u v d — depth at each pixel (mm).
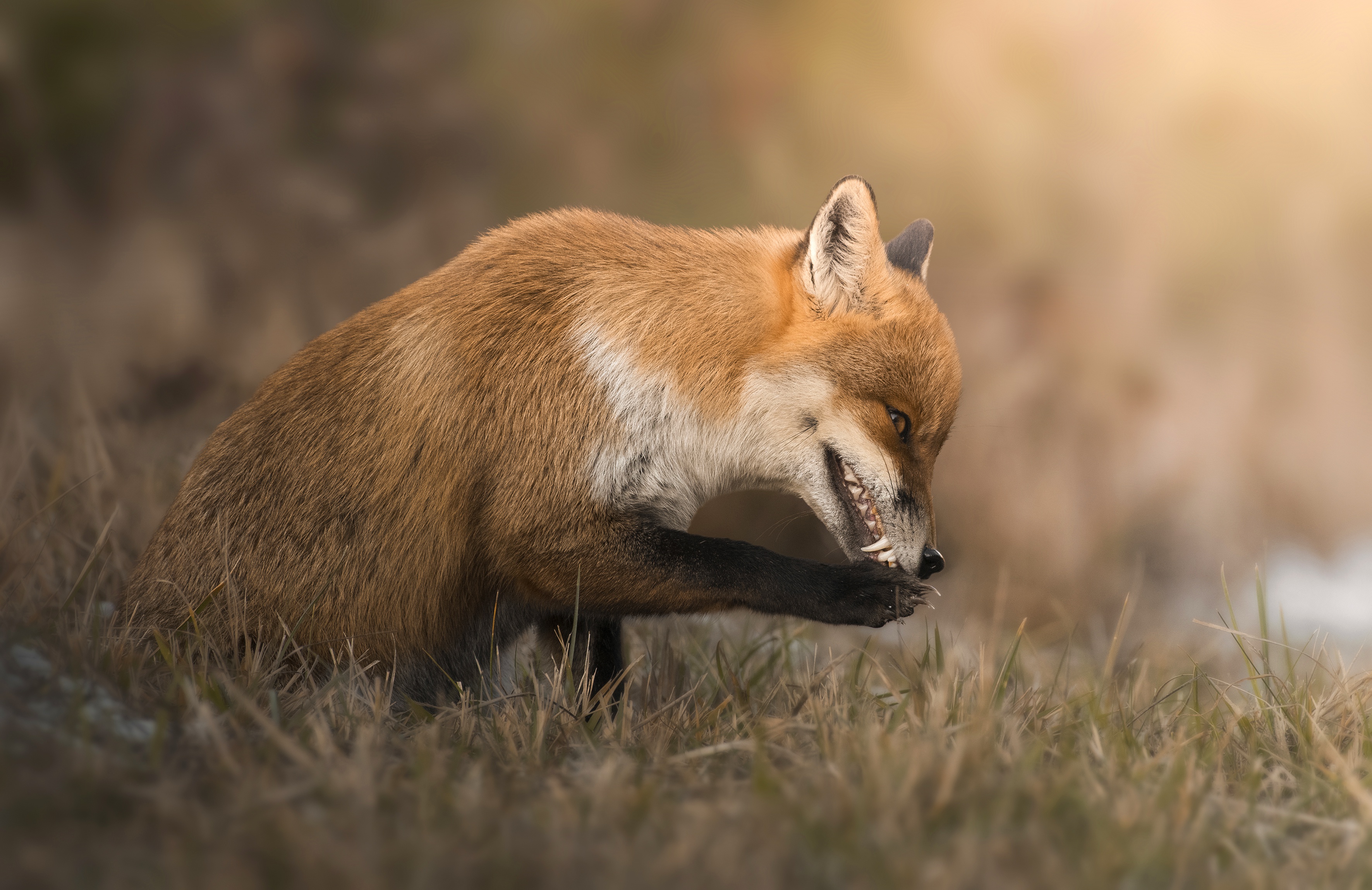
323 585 7863
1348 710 7789
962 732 6668
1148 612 14992
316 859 4539
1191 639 13219
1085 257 19938
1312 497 17625
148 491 10891
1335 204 21156
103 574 8797
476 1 20391
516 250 8352
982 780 5699
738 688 8250
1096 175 20609
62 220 17953
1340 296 20469
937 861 4926
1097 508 16172
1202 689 10812
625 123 20172
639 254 8344
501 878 4555
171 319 15367
